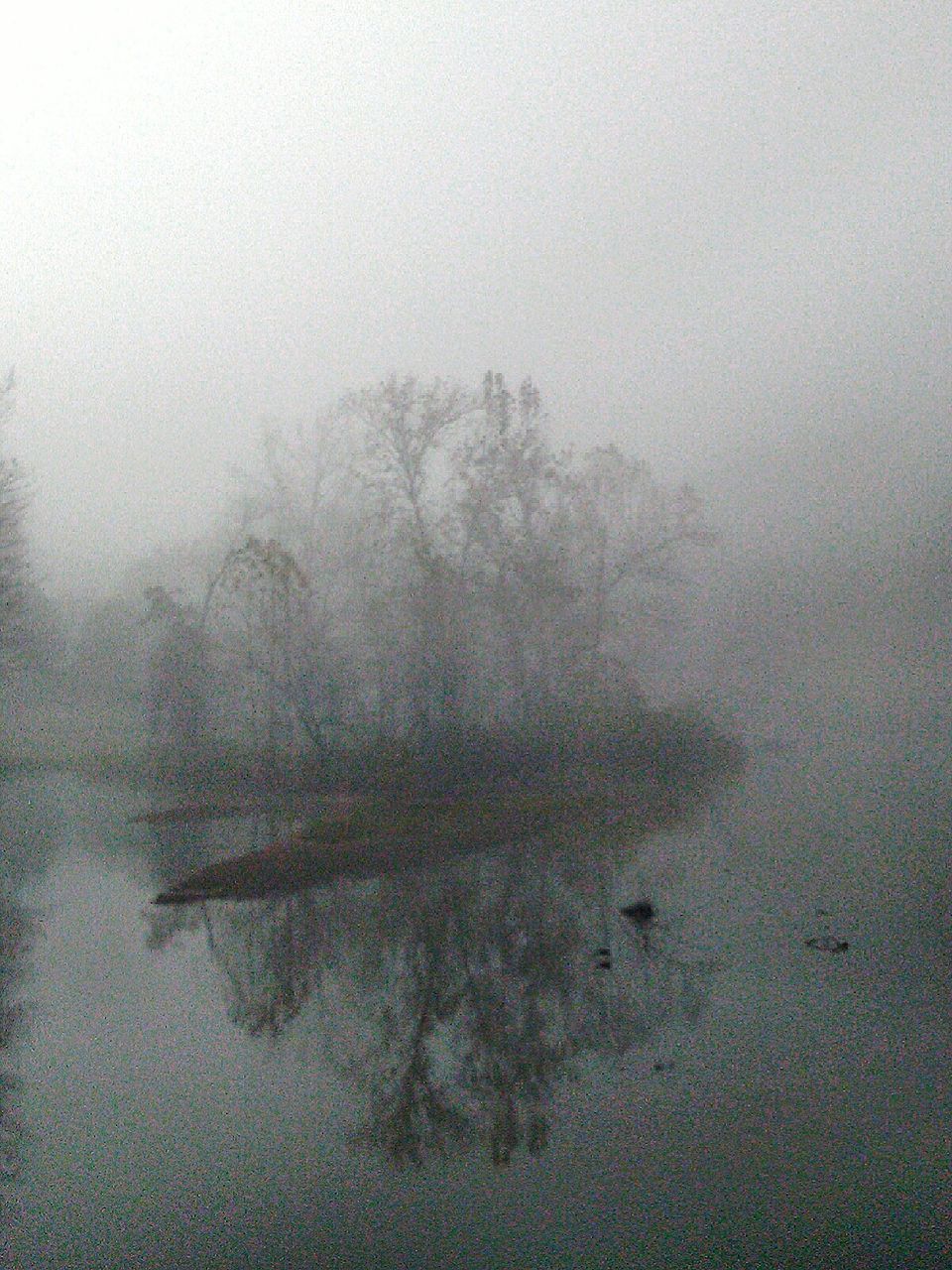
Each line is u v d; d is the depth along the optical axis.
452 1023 12.68
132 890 22.84
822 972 13.59
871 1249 6.77
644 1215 7.37
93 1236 7.36
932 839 24.08
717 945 15.56
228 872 23.08
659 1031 11.75
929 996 12.31
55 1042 12.35
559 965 15.24
